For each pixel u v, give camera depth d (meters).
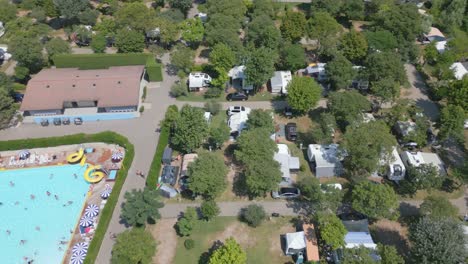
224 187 73.81
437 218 63.97
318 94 92.06
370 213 67.06
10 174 85.75
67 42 122.62
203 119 83.56
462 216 73.25
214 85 103.62
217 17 114.88
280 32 117.38
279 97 103.38
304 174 83.00
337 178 81.88
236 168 84.50
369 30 120.69
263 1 130.00
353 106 85.94
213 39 111.12
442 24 130.62
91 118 98.50
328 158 82.12
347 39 109.19
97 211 75.00
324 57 117.25
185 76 111.75
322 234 63.88
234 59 102.75
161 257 68.31
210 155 75.19
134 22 117.50
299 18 115.62
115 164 86.38
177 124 82.94
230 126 91.31
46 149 91.38
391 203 66.31
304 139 90.94
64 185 82.94
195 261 67.62
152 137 92.88
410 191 78.62
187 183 75.75
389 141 74.06
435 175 74.38
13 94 105.31
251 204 75.94
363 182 70.69
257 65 96.06
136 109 99.12
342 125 92.38
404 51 109.06
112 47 125.38
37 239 72.50
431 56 109.50
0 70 117.12
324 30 111.44
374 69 96.75
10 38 115.19
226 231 72.31
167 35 116.38
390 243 69.75
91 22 133.50
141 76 104.81
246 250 69.06
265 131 80.81
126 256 61.94
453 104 90.62
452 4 129.62
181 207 76.88
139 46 116.25
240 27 124.31
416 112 90.69
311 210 75.44
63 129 96.50
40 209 77.94
